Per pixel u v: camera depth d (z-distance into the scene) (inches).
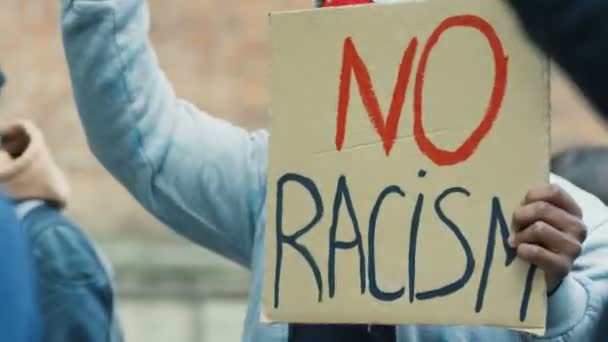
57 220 141.7
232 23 331.9
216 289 301.3
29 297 100.5
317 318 116.5
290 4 335.3
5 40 323.6
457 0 115.6
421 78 116.0
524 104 114.6
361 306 116.0
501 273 114.6
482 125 115.1
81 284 139.3
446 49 115.6
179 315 299.9
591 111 86.8
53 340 137.9
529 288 114.2
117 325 145.2
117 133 129.0
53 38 324.2
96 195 314.7
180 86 330.0
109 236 311.4
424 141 115.8
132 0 129.6
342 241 116.3
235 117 330.3
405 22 116.3
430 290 115.3
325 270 116.4
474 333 122.2
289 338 122.5
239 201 128.3
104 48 128.5
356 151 116.5
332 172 116.7
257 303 124.3
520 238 114.0
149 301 300.4
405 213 115.8
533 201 114.0
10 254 100.0
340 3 124.8
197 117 131.1
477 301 114.7
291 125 117.2
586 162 179.5
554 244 113.3
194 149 129.1
